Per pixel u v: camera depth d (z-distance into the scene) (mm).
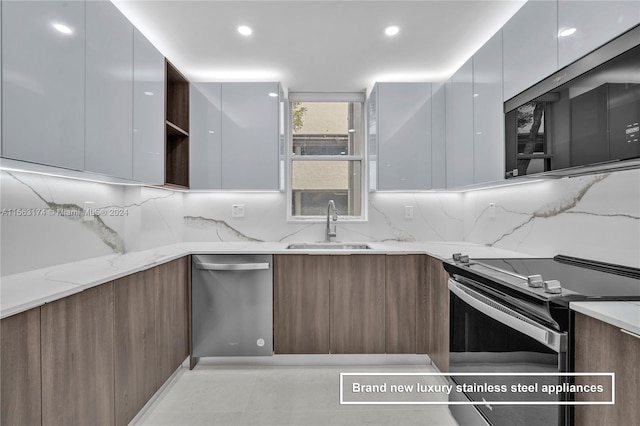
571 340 1000
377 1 1896
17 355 1001
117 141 1742
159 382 1915
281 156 2777
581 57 1285
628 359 831
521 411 1187
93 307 1347
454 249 2426
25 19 1175
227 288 2371
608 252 1554
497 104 1948
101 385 1387
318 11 1974
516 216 2264
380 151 2727
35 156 1217
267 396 2004
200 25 2100
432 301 2289
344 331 2383
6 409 963
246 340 2377
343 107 3268
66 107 1370
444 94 2736
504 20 2082
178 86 2699
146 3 1879
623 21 1164
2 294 1124
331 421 1769
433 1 1888
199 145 2699
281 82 2930
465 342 1661
